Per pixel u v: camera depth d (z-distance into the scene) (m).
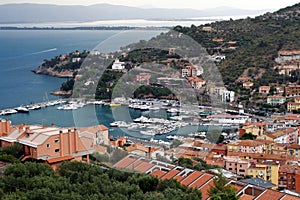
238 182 26.44
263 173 42.97
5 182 19.83
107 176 19.33
